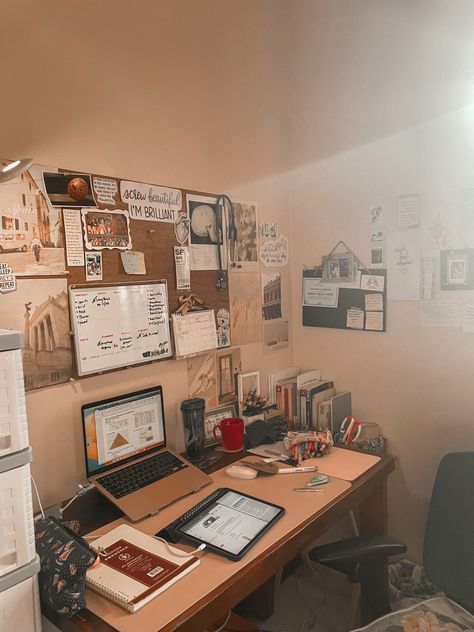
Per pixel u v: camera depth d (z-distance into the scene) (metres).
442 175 1.87
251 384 2.15
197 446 1.79
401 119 1.96
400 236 2.00
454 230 1.85
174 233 1.82
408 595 1.94
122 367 1.64
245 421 2.03
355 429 2.01
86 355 1.54
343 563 1.40
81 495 1.54
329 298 2.25
